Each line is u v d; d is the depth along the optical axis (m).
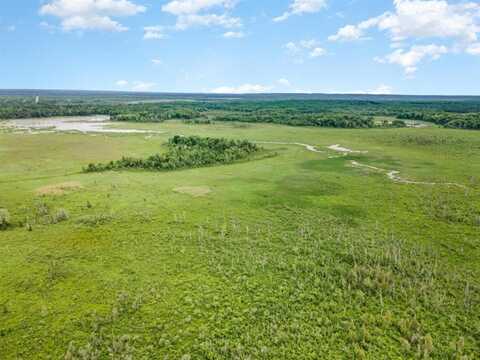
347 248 31.95
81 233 34.03
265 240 33.28
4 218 35.44
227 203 42.88
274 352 19.75
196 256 30.09
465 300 24.33
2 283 26.03
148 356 19.48
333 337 20.95
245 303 24.00
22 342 20.50
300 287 25.80
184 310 23.20
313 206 42.53
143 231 34.62
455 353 19.86
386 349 20.12
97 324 21.75
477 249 31.98
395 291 25.39
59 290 25.30
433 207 42.31
